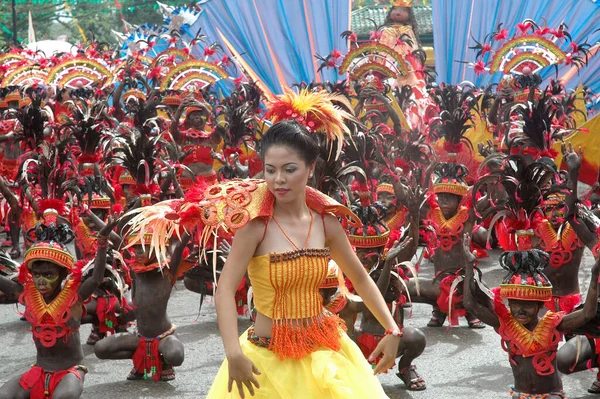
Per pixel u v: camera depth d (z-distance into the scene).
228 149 10.62
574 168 6.02
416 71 14.20
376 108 12.43
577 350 5.68
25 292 5.68
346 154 7.73
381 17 27.53
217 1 17.50
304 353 3.55
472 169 11.34
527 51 12.32
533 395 5.31
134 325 7.77
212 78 13.02
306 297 3.59
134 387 6.32
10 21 32.53
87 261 5.80
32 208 7.25
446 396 6.07
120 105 13.08
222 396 3.57
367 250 5.99
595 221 6.25
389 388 6.26
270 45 17.53
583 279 9.43
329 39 17.59
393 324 3.71
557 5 16.77
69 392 5.39
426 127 11.66
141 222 3.78
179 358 6.25
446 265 7.90
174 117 10.91
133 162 7.49
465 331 7.86
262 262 3.53
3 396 5.49
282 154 3.41
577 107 13.97
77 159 9.06
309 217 3.63
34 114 9.16
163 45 17.20
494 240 11.63
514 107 7.12
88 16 31.89
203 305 9.00
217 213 3.55
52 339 5.55
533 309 5.26
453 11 17.50
